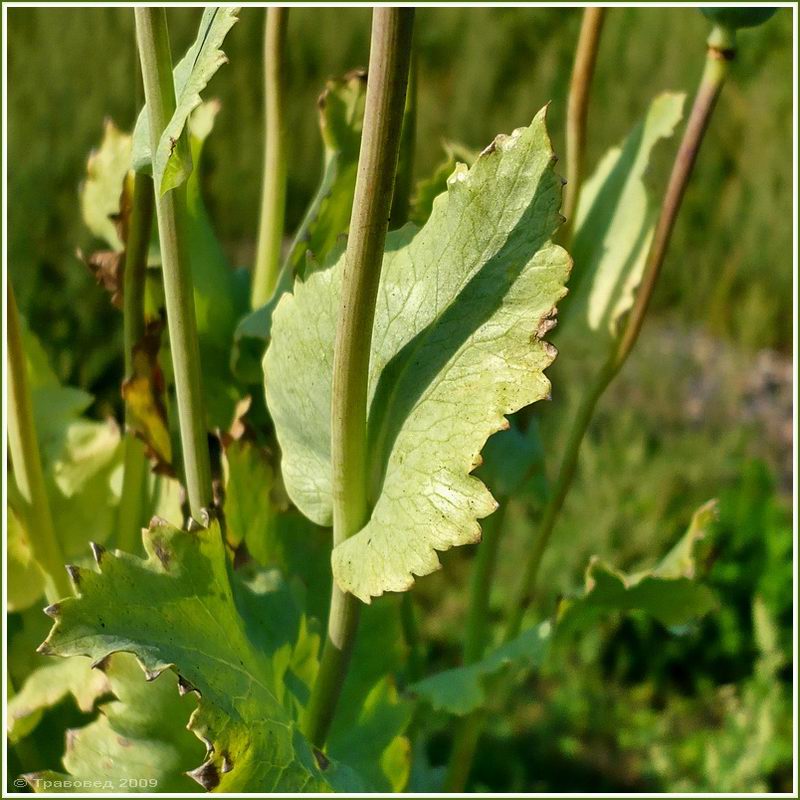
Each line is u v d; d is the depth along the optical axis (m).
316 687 0.28
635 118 1.61
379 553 0.24
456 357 0.24
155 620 0.25
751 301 1.46
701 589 0.36
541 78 1.60
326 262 0.27
